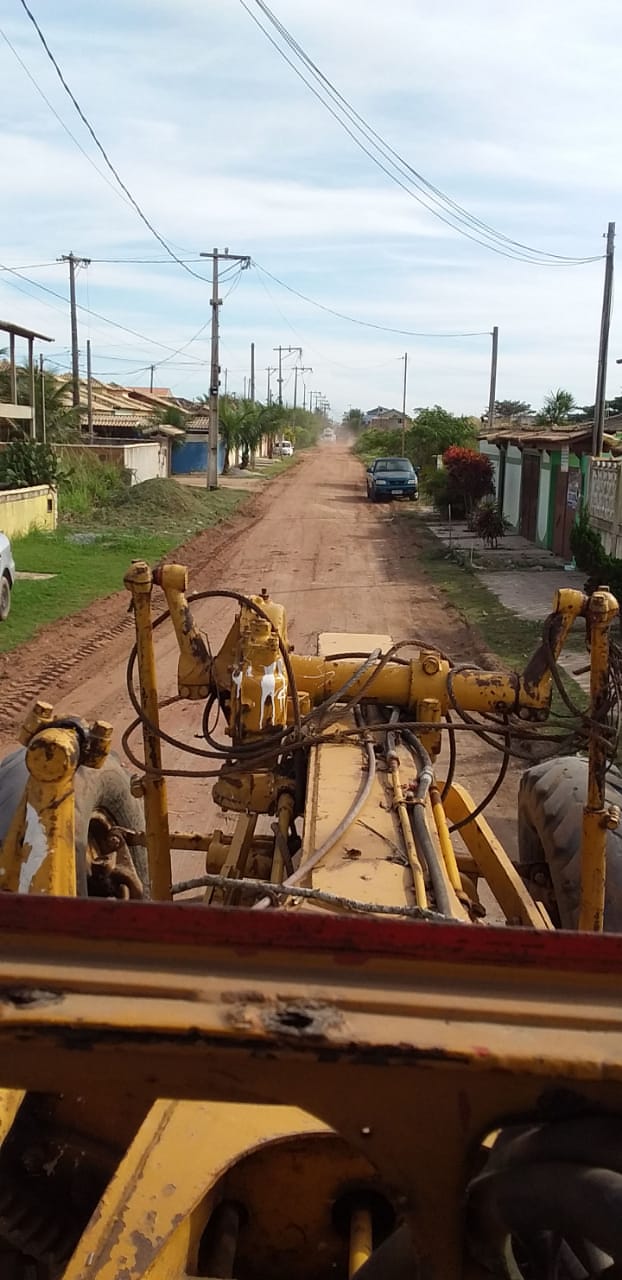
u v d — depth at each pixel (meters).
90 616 14.72
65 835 2.58
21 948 1.48
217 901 4.14
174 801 7.35
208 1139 2.18
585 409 62.22
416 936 1.45
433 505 34.09
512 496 28.17
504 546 24.30
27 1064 1.39
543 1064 1.32
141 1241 1.94
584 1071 1.32
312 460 76.19
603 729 3.59
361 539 26.09
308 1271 2.36
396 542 25.55
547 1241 1.60
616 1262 1.37
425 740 4.16
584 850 3.65
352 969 1.46
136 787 3.88
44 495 24.77
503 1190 1.44
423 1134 1.43
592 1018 1.39
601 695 3.61
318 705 4.25
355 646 4.98
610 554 16.86
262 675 3.83
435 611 15.73
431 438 49.34
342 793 3.51
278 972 1.45
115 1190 2.06
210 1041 1.34
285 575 19.53
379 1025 1.37
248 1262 2.36
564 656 12.16
